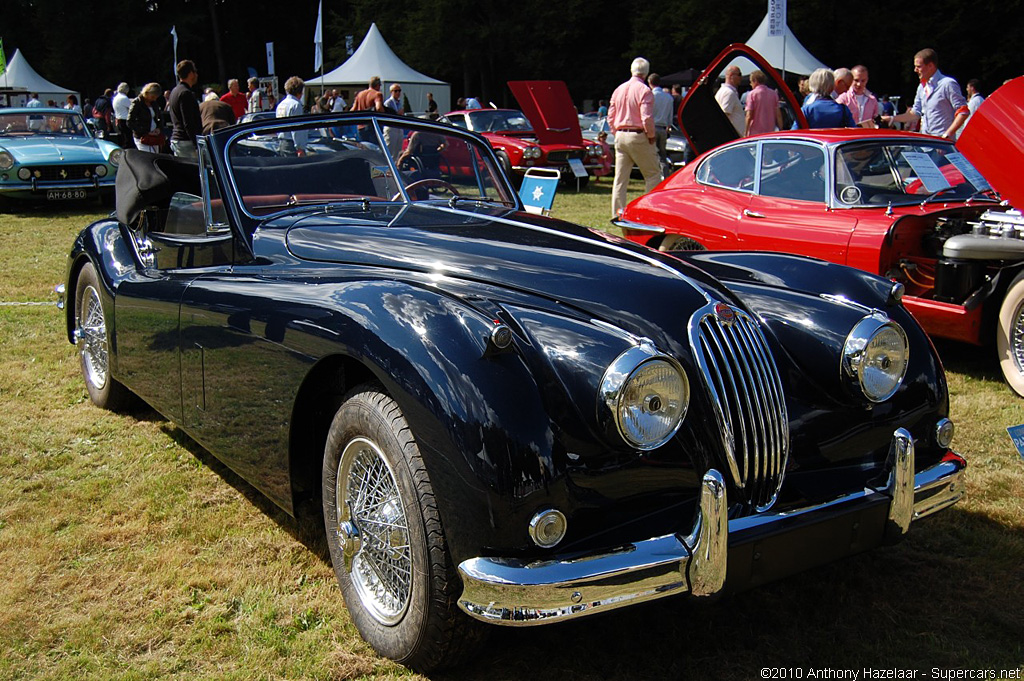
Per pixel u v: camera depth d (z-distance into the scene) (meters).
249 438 2.85
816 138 5.70
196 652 2.45
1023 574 2.89
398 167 3.64
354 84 21.02
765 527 2.22
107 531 3.12
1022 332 4.63
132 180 3.82
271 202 3.35
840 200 5.41
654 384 2.16
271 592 2.74
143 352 3.55
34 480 3.54
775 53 15.01
